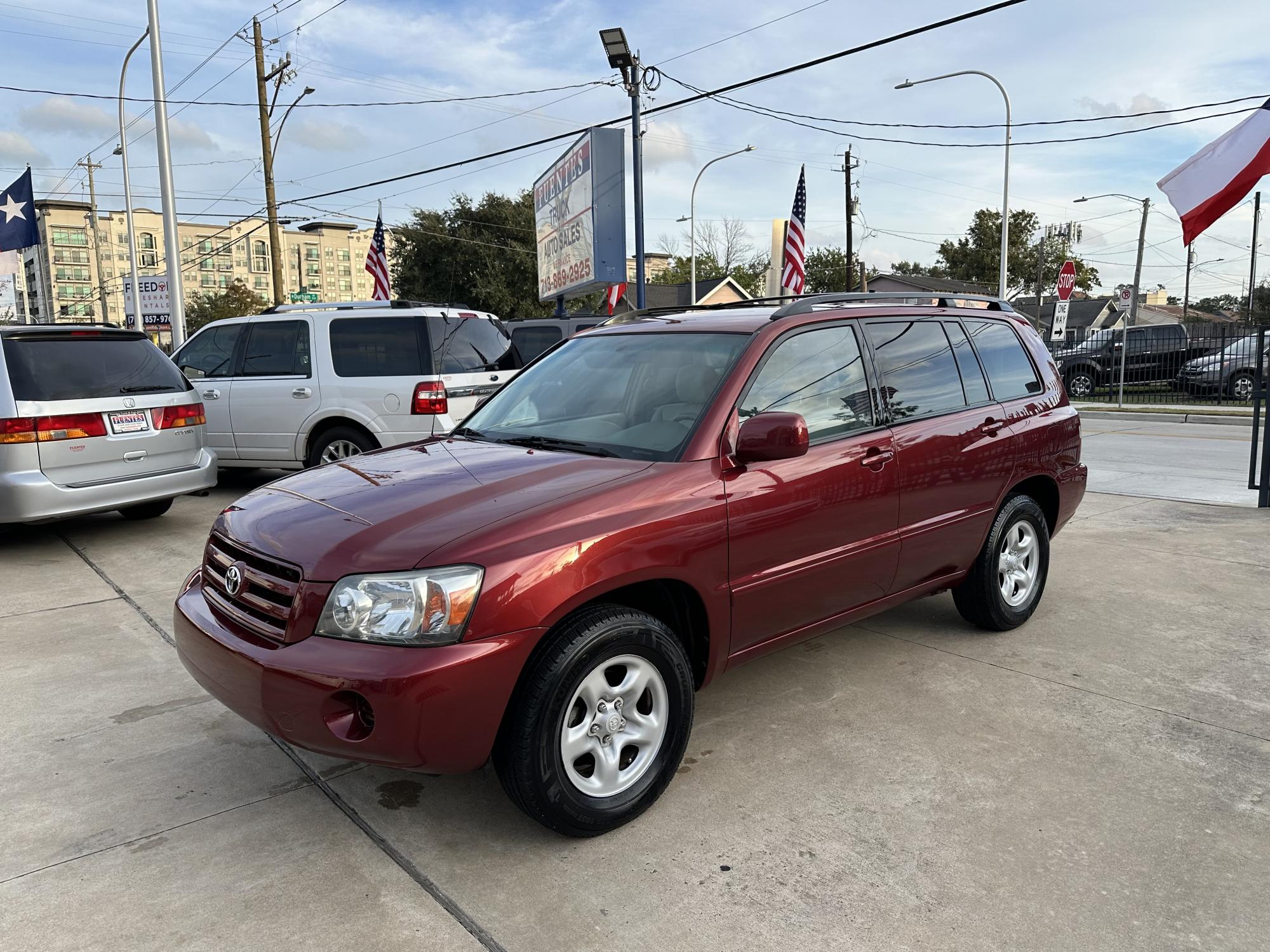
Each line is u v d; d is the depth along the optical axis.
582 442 3.58
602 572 2.84
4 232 14.87
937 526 4.18
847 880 2.70
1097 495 9.08
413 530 2.78
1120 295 62.91
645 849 2.88
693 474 3.19
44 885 2.70
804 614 3.64
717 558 3.19
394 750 2.57
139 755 3.55
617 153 14.52
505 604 2.64
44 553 6.74
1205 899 2.60
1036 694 4.07
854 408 3.88
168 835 2.98
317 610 2.69
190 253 134.75
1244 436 14.65
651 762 3.06
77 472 6.46
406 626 2.59
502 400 4.31
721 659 3.35
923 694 4.09
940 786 3.26
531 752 2.72
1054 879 2.70
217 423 8.75
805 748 3.56
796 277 13.76
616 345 4.14
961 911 2.56
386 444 8.11
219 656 2.88
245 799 3.21
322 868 2.79
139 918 2.55
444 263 46.19
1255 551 6.64
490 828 3.02
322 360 8.29
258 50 25.95
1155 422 17.45
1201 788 3.23
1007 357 4.89
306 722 2.64
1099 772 3.35
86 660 4.56
